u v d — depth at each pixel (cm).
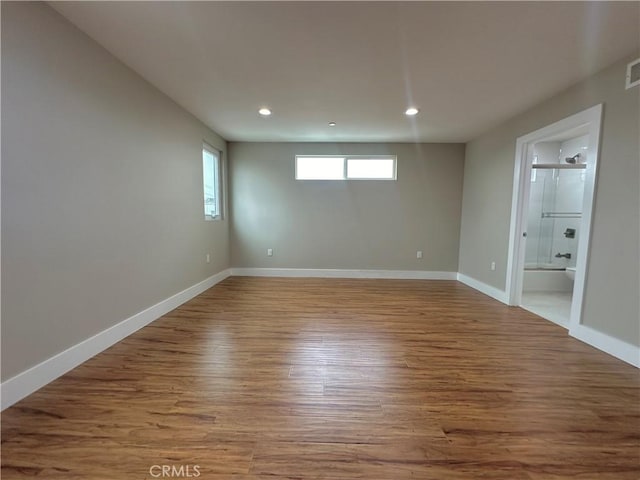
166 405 164
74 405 163
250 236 527
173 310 333
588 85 255
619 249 226
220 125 410
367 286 460
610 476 122
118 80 240
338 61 236
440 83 273
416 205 516
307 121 388
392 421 154
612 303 232
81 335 210
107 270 234
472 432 147
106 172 230
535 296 413
